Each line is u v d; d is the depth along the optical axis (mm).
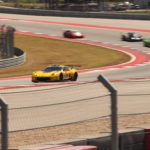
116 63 146375
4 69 130750
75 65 142875
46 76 96375
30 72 127000
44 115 31875
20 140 33250
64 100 32094
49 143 28734
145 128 31094
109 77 108750
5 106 23062
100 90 33219
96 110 32938
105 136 29844
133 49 184125
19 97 31797
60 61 153875
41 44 198625
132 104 40031
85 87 32594
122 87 41719
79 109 32594
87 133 35312
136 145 30453
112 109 25922
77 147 25875
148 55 167625
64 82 96938
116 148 26188
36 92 31500
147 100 41000
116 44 198750
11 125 31844
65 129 36656
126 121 40031
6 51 145250
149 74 114750
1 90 73062
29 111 31750
